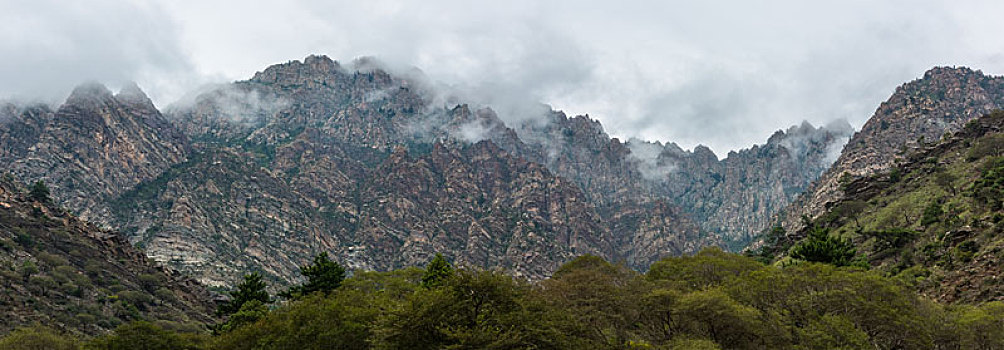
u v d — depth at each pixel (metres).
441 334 62.31
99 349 91.81
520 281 79.56
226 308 133.12
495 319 62.62
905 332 70.88
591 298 86.44
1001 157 150.75
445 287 68.25
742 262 112.00
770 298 80.69
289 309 90.56
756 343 71.69
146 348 94.81
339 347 69.62
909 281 101.88
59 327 121.62
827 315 73.19
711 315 72.50
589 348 66.75
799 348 68.06
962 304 90.31
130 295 153.38
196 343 102.25
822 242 119.94
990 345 68.31
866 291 76.88
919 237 131.75
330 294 117.81
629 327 83.69
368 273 140.12
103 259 174.12
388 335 62.69
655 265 115.69
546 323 64.81
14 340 93.81
